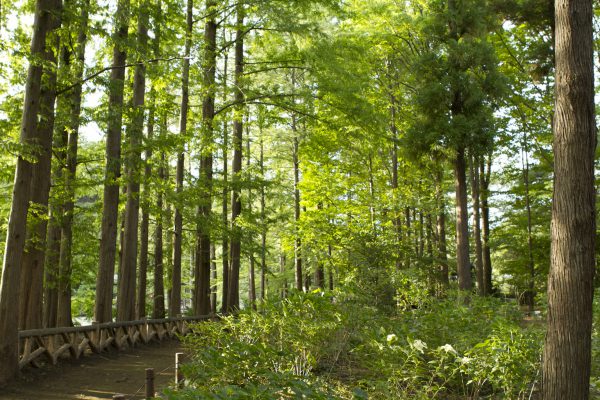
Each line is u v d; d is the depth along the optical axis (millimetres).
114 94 11727
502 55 21594
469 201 27859
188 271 30984
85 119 11672
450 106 17906
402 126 22047
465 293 11594
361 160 23547
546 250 22328
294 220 21312
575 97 5051
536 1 17016
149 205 15242
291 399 4320
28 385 8008
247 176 16906
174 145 12969
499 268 29344
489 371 5492
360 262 14953
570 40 5121
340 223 21609
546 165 21969
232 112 18781
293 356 5926
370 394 5566
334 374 6785
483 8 17797
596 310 9320
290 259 30938
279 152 26203
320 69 15398
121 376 8984
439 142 17266
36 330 8836
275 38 16938
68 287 14227
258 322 7113
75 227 15562
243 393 3527
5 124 11133
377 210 21891
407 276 13250
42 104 9539
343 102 15758
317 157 21844
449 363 6172
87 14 10688
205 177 16391
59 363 9445
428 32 18469
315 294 7211
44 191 9805
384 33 19547
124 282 13836
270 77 18844
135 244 14125
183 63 14352
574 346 4828
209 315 17406
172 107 16750
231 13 16141
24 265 9758
